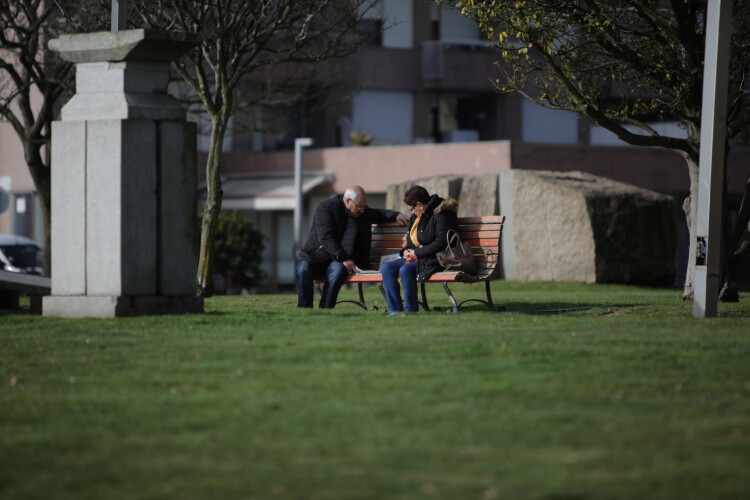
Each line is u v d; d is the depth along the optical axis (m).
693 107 43.19
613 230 66.06
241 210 130.12
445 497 12.25
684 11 41.91
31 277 33.62
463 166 114.44
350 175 121.44
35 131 68.50
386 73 133.25
